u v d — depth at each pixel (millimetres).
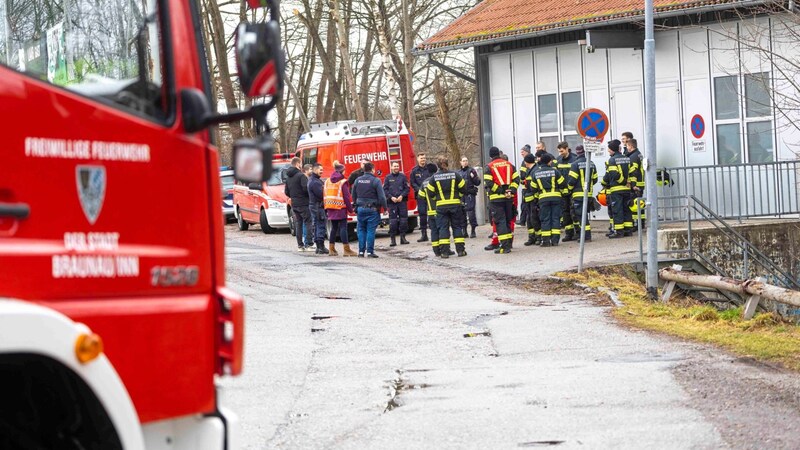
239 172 4090
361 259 22828
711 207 23516
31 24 4445
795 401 8391
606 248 21312
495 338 12328
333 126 29719
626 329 12695
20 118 3678
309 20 45531
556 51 27453
